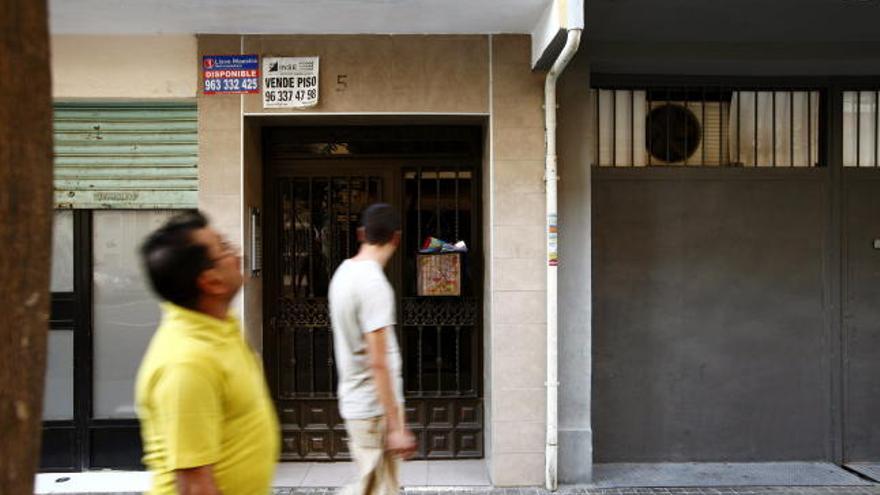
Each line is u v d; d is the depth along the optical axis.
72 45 5.18
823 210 5.84
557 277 5.30
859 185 5.85
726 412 5.82
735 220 5.81
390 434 3.07
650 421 5.79
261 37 5.20
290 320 5.82
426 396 5.78
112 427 5.53
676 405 5.80
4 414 1.31
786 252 5.83
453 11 4.77
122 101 5.30
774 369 5.83
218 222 5.21
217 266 2.10
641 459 5.79
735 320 5.82
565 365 5.34
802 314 5.84
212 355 2.01
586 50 5.35
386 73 5.22
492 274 5.22
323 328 5.82
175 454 1.92
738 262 5.82
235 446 2.05
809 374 5.84
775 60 5.44
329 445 5.77
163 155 5.37
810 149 5.87
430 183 5.83
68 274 5.56
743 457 5.82
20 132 1.34
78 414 5.52
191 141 5.35
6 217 1.31
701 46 5.41
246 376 2.13
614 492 5.14
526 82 5.23
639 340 5.78
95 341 5.58
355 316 3.19
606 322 5.76
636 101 5.87
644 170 5.77
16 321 1.33
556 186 5.19
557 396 5.26
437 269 5.81
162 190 5.39
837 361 5.84
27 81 1.36
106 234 5.57
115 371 5.59
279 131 5.76
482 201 5.80
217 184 5.21
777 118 5.87
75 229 5.52
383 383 3.08
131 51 5.20
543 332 5.22
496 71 5.23
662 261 5.79
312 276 5.82
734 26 5.11
